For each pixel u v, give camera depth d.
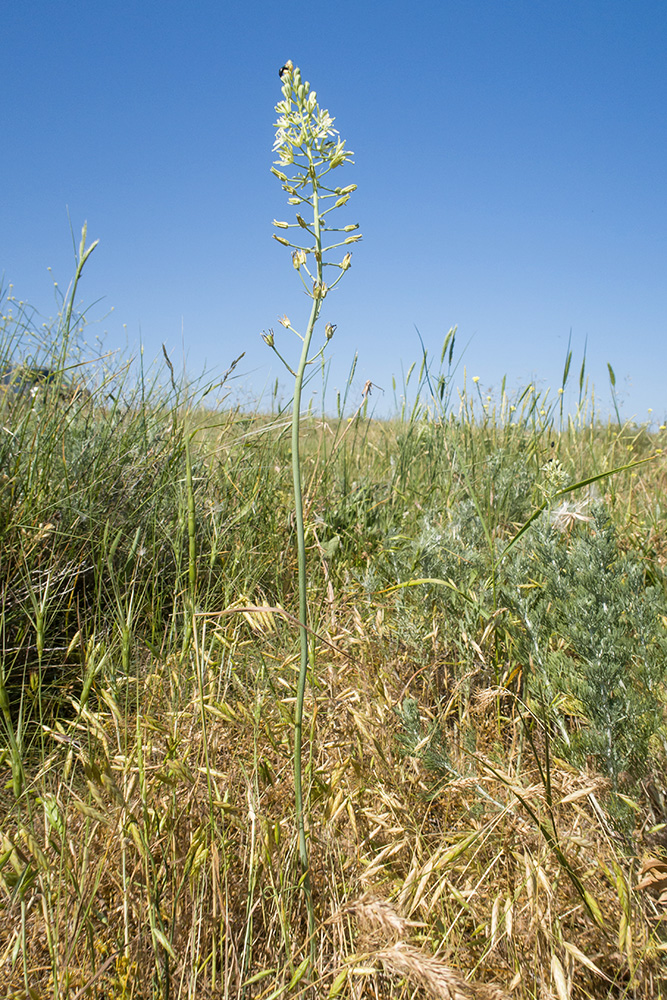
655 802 1.65
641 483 3.86
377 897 1.36
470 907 1.39
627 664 1.77
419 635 2.20
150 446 3.26
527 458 3.57
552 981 1.26
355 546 3.10
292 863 1.47
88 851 1.44
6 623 2.18
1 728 1.93
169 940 1.33
